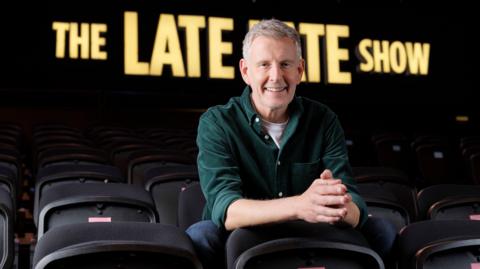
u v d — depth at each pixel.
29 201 4.60
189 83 8.88
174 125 8.83
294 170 2.01
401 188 3.26
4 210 2.16
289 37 1.91
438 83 9.57
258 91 1.93
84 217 2.48
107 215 2.50
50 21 8.56
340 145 2.08
